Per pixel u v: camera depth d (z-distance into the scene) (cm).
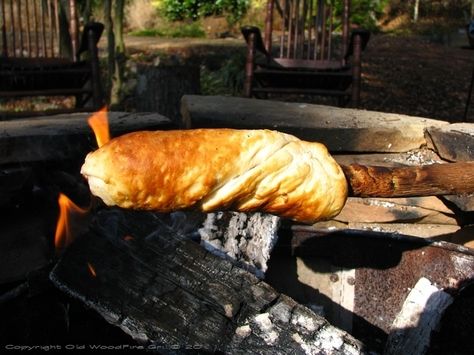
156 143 92
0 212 212
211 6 925
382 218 251
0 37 601
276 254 203
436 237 249
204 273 156
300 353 142
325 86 387
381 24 1095
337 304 198
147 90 448
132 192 89
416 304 169
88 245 156
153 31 856
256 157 98
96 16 696
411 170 118
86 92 362
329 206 104
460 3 1135
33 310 170
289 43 422
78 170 230
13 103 553
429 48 902
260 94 418
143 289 150
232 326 147
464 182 120
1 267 203
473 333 178
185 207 95
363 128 247
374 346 188
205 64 636
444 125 254
